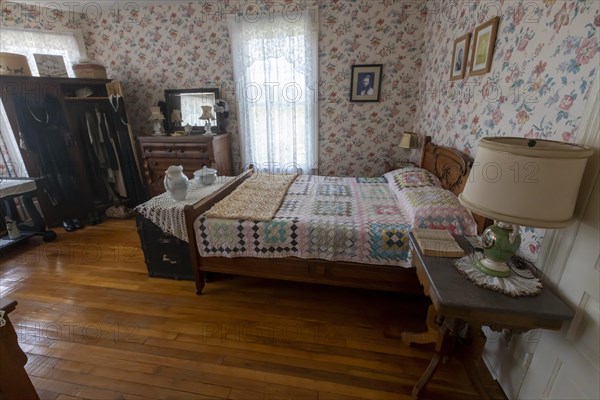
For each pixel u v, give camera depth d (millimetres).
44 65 3082
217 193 2336
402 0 3066
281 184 2701
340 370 1543
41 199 3234
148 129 4020
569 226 979
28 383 998
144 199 3924
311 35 3264
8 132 3156
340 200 2348
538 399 1166
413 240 1514
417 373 1527
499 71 1665
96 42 3738
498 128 1672
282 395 1413
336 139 3646
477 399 1396
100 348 1688
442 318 1407
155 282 2322
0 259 2666
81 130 3424
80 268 2523
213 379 1495
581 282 990
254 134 3732
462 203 1090
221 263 2086
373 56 3277
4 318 913
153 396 1410
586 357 948
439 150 2488
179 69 3691
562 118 1164
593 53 1019
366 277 1896
